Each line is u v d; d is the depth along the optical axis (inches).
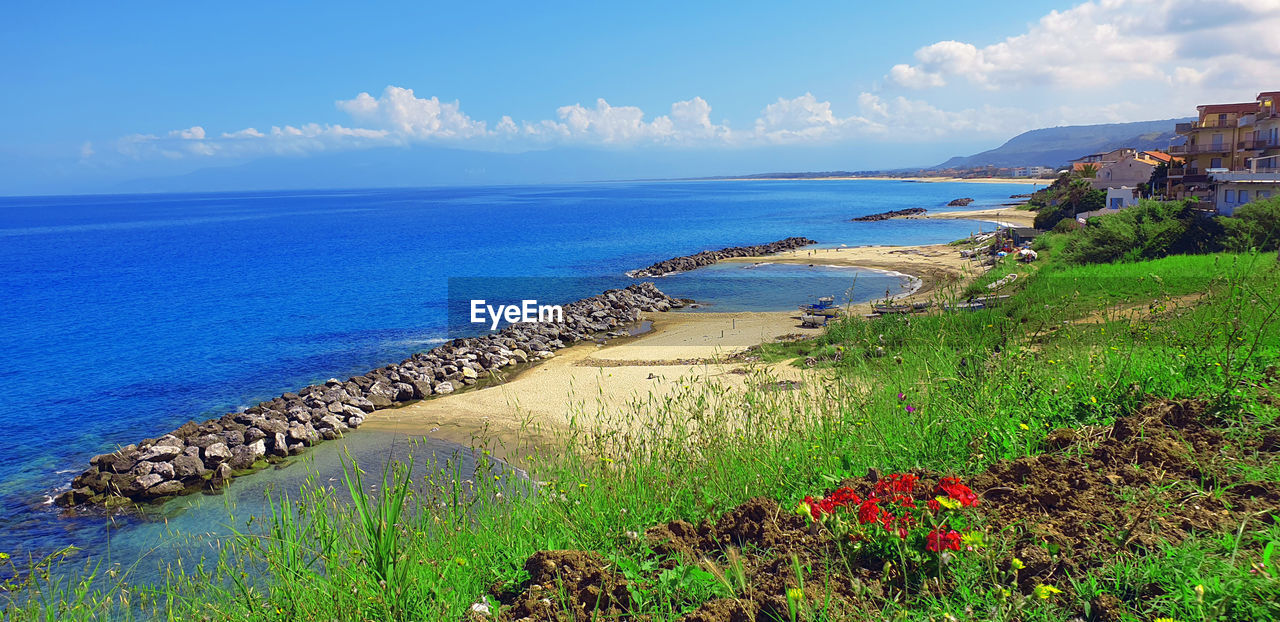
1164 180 2573.8
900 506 203.0
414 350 1359.5
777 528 221.1
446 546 247.8
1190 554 165.6
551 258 2886.3
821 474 253.4
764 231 3900.1
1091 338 384.2
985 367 321.4
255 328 1600.6
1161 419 248.4
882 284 1888.5
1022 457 237.1
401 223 5644.7
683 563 213.2
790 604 165.0
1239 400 246.7
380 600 208.8
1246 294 353.1
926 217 4542.3
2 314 1882.4
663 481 281.0
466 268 2628.0
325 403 916.6
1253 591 151.6
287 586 230.1
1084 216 2453.2
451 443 753.6
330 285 2267.5
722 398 362.3
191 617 262.7
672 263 2437.3
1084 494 209.6
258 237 4554.6
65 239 4894.2
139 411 1015.0
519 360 1228.5
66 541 593.6
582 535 251.8
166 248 3909.9
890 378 395.5
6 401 1070.4
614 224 4817.9
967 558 181.5
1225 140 2460.6
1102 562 174.7
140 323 1702.8
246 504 652.7
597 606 193.6
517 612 203.2
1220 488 198.5
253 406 1023.0
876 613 170.9
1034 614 161.3
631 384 920.9
